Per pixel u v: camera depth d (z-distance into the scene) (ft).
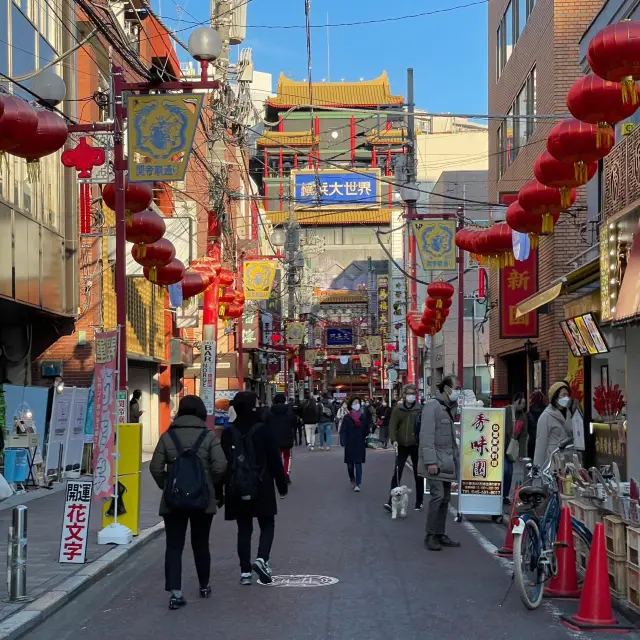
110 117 44.78
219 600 28.78
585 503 32.30
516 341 96.37
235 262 111.04
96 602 28.99
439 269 75.25
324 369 313.94
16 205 58.44
